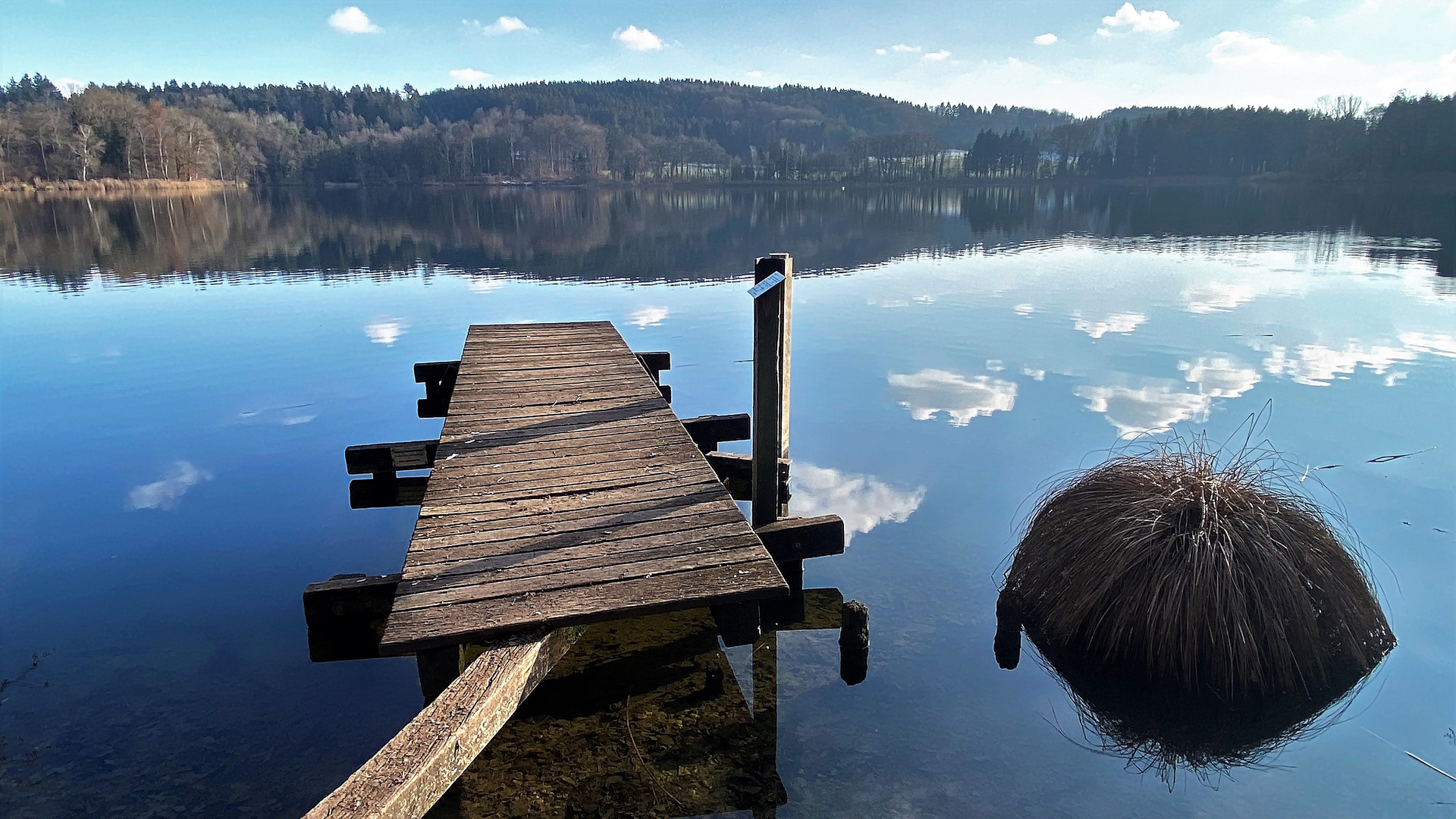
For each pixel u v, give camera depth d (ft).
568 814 8.90
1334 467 19.45
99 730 10.74
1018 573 13.74
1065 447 21.44
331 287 51.13
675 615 13.34
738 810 9.01
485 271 59.06
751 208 143.02
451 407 18.35
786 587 10.55
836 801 9.18
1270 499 12.43
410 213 127.85
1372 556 14.99
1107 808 9.16
